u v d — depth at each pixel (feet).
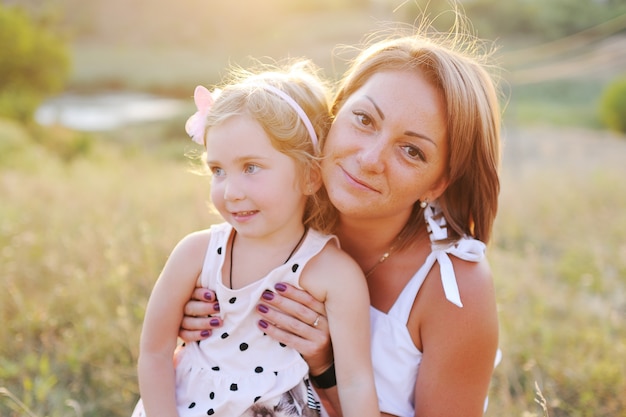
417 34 6.34
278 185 5.73
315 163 5.91
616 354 11.37
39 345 10.99
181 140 73.20
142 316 11.35
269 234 6.00
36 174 31.96
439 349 5.90
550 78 78.38
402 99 5.52
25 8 81.61
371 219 6.05
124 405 9.73
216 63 153.69
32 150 39.27
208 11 194.49
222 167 5.77
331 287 5.87
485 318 5.87
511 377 10.46
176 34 193.88
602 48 74.28
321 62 97.50
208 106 6.23
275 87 5.98
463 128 5.67
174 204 20.35
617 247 18.53
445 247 6.01
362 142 5.56
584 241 19.34
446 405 5.95
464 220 6.40
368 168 5.48
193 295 6.15
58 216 17.63
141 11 201.05
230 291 5.87
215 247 6.10
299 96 6.06
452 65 5.66
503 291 14.26
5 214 17.90
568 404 10.16
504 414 9.32
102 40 196.95
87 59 168.04
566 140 51.90
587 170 31.32
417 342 6.08
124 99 124.77
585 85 77.20
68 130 55.42
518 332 12.10
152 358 6.07
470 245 6.04
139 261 13.17
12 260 13.80
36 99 64.49
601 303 14.37
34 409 9.11
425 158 5.61
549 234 20.42
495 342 5.97
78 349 10.68
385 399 6.07
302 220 6.25
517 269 16.35
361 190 5.59
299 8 180.86
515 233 20.20
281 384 5.76
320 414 5.98
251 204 5.69
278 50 137.59
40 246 14.80
